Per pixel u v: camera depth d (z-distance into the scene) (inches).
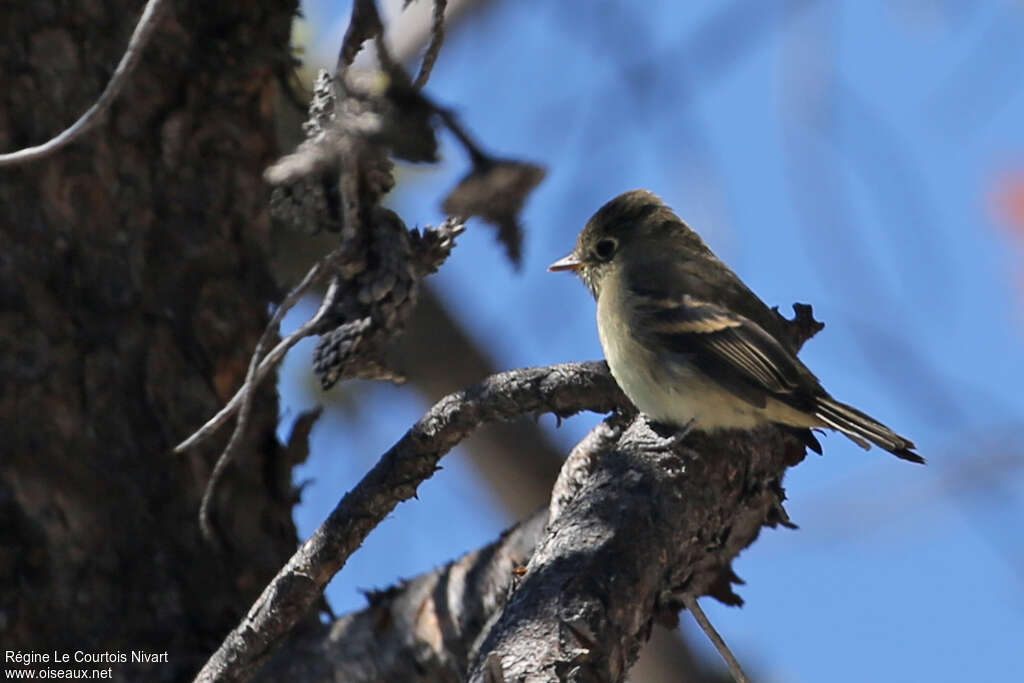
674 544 283.0
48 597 319.6
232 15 355.3
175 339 343.6
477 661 250.8
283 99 433.1
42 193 331.3
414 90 237.1
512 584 291.4
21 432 323.9
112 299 337.1
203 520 296.4
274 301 361.7
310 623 339.3
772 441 364.8
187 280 347.3
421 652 321.7
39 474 323.6
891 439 361.1
